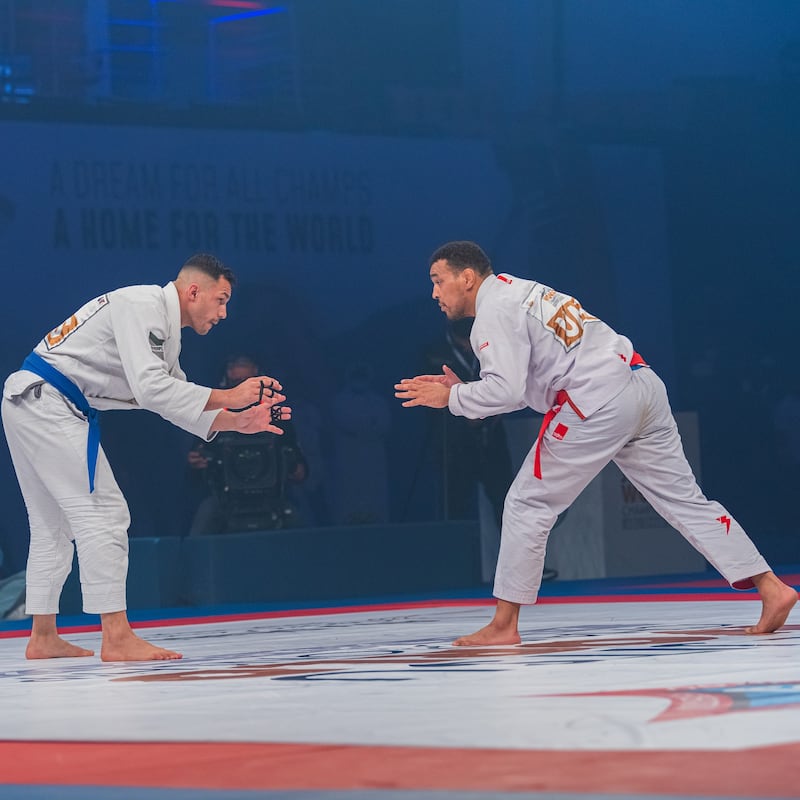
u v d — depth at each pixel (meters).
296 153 12.22
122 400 4.60
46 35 11.34
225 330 11.91
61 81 11.41
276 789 1.76
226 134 11.93
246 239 12.00
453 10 12.77
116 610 4.40
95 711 2.77
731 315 13.89
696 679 2.85
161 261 11.66
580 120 13.27
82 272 11.35
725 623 4.98
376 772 1.84
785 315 14.12
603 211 13.32
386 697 2.75
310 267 12.27
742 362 13.94
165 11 11.82
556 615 6.16
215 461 9.53
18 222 11.09
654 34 13.57
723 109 13.84
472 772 1.81
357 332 12.45
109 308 4.50
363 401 12.34
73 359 4.52
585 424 4.23
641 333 13.48
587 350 4.28
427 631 5.34
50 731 2.47
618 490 10.45
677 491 4.40
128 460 11.52
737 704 2.38
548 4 13.15
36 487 4.67
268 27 12.23
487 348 4.21
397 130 12.62
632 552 10.48
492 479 10.96
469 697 2.67
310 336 12.24
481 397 4.19
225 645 5.01
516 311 4.23
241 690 3.07
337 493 12.19
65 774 1.98
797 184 14.12
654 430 4.40
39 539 4.72
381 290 12.55
